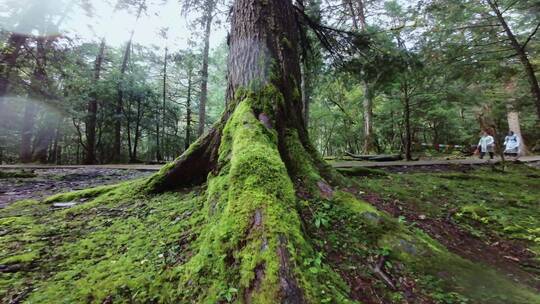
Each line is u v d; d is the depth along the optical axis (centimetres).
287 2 513
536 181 661
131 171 1054
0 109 1353
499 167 922
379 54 757
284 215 233
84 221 346
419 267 237
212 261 219
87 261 256
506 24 752
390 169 888
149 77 2439
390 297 206
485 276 236
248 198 246
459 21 761
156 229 307
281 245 206
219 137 418
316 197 325
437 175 715
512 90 1187
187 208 343
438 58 825
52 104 1449
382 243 260
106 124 2227
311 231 268
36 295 210
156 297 207
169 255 254
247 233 220
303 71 945
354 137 3084
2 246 284
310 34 808
